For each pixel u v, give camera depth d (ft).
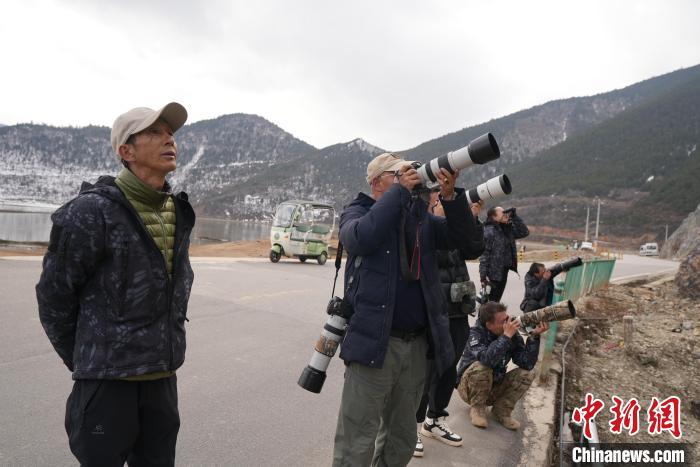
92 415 6.19
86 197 6.23
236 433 12.82
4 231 161.79
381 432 9.65
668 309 39.99
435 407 12.60
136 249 6.40
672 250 195.72
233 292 33.35
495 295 18.69
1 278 31.32
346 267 9.07
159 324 6.63
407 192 8.46
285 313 27.91
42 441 11.48
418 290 8.73
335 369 19.30
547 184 585.22
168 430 6.97
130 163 6.96
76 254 6.10
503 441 13.41
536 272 25.45
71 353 6.84
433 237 9.25
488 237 18.20
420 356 8.98
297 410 14.64
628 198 463.01
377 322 8.23
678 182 415.03
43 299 6.31
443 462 11.91
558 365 20.77
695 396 21.04
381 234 8.11
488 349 13.58
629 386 21.72
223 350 19.93
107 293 6.30
